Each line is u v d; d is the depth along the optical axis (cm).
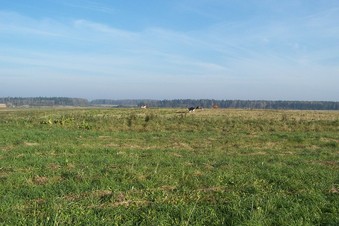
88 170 1348
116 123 3581
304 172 1361
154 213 873
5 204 920
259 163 1582
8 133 2692
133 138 2647
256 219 820
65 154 1780
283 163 1623
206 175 1271
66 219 814
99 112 5325
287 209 914
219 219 844
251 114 5038
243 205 937
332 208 918
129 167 1395
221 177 1252
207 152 1983
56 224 779
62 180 1207
